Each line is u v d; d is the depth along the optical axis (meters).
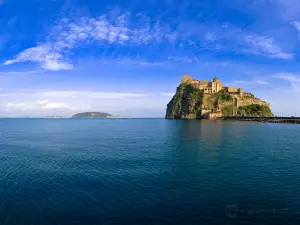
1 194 18.31
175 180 21.94
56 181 21.70
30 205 16.19
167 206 16.00
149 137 66.12
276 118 187.75
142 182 21.33
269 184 20.83
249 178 22.70
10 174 24.42
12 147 46.69
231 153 37.38
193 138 62.53
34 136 72.56
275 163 29.83
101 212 15.12
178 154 36.47
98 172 25.03
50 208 15.72
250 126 124.56
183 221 13.92
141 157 34.00
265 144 49.12
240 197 17.64
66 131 96.88
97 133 84.19
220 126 124.56
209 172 25.06
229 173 24.62
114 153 37.81
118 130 100.56
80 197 17.61
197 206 16.00
